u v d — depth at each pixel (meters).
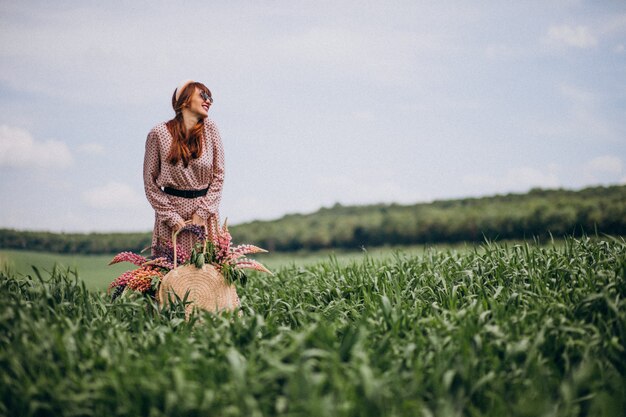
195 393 3.15
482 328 3.93
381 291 5.53
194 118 5.77
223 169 6.02
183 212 5.78
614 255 5.47
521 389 3.43
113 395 3.30
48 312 4.33
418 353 3.75
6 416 3.35
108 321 4.54
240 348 3.89
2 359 3.58
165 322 4.80
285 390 3.16
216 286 5.43
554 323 4.05
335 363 3.18
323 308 5.46
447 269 5.86
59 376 3.40
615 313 3.96
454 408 3.22
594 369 3.55
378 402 3.00
